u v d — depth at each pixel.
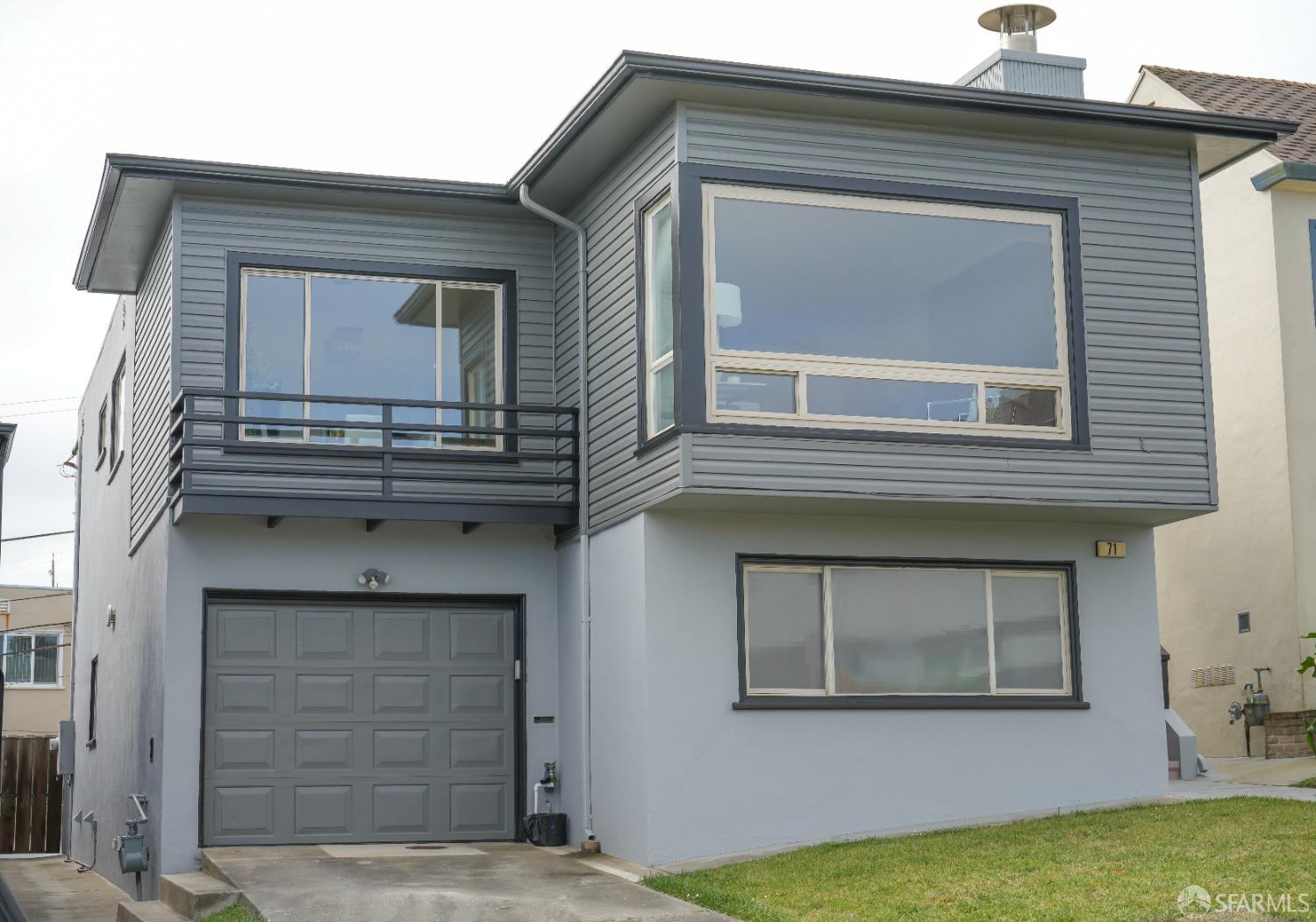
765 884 10.84
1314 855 10.07
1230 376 18.47
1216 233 18.75
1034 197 13.36
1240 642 18.20
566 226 14.43
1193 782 15.46
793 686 12.99
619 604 13.26
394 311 14.93
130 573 17.08
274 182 14.15
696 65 11.95
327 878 11.60
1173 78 20.38
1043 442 13.05
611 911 10.14
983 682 13.49
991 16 15.31
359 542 14.36
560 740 14.60
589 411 14.22
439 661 14.56
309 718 14.08
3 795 24.73
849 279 12.77
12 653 31.59
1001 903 9.44
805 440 12.39
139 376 17.05
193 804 13.51
